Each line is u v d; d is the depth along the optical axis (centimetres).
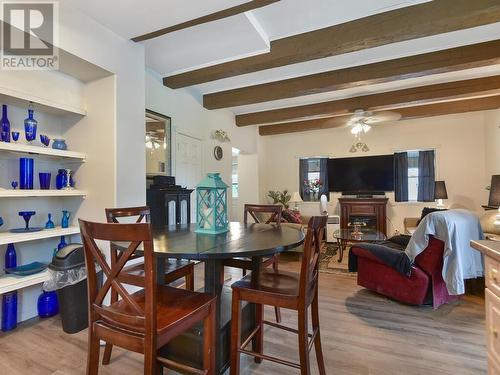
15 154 240
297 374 176
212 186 199
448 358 192
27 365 184
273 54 297
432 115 525
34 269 232
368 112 466
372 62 349
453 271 251
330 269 408
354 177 643
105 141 254
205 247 151
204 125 475
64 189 251
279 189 719
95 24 234
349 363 187
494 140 513
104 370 180
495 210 411
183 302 141
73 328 223
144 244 111
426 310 269
